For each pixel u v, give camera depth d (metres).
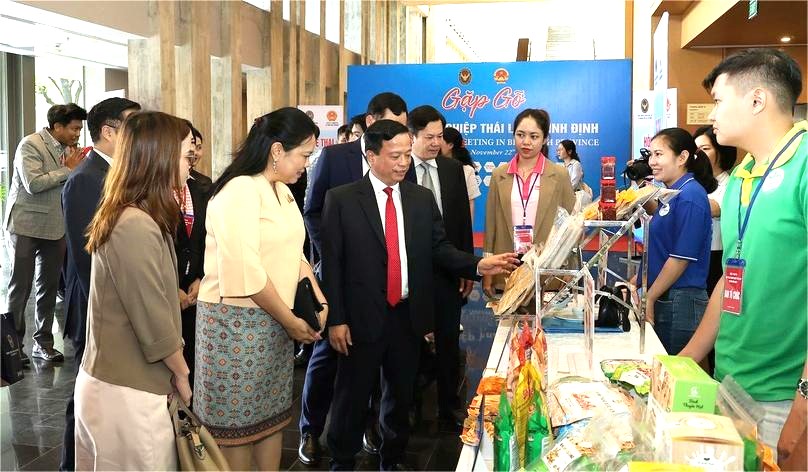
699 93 8.38
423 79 8.80
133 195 1.89
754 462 1.12
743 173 1.74
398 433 2.82
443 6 15.88
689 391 1.22
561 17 16.66
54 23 5.62
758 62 1.59
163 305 1.87
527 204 3.38
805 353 1.61
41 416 3.64
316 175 3.21
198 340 2.30
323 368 3.08
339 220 2.65
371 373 2.68
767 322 1.63
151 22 6.18
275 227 2.28
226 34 7.51
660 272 2.74
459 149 5.19
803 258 1.55
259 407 2.28
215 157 7.62
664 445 1.14
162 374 1.91
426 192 2.79
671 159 2.83
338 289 2.64
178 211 2.00
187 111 6.68
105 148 2.66
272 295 2.18
